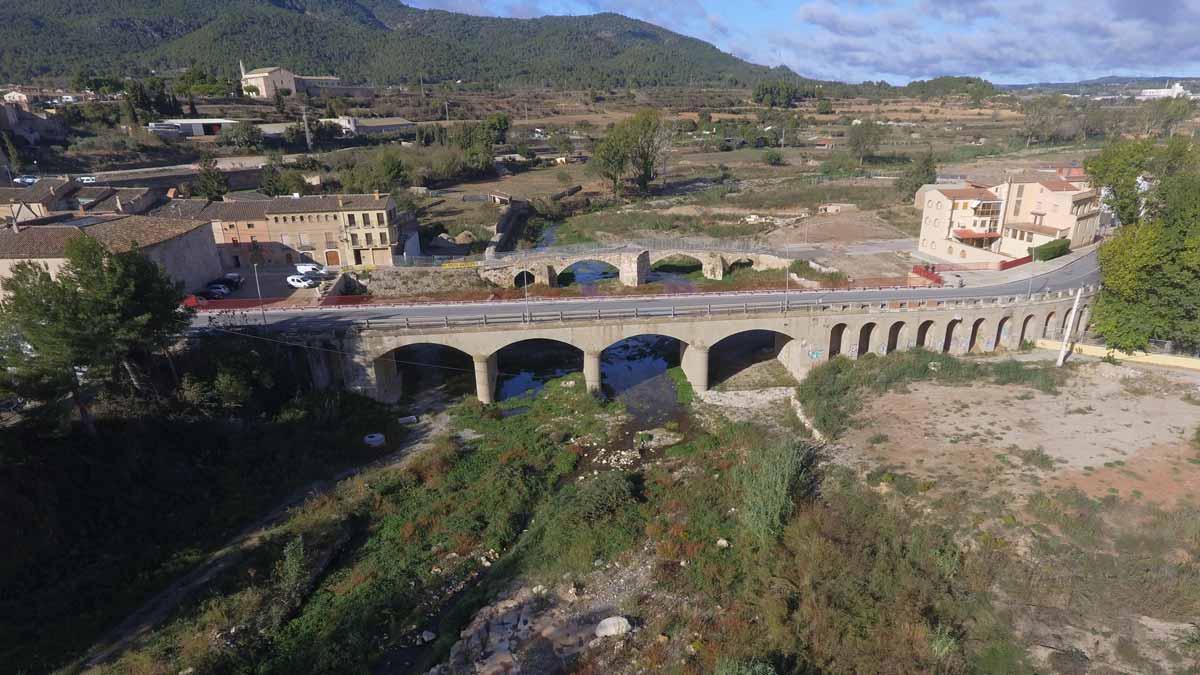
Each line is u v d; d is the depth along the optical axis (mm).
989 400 56688
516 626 37281
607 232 124500
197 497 46656
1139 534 38594
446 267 86938
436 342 61625
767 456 49812
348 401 61469
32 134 136125
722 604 38406
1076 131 196500
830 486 47000
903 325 66625
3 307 44031
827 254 97188
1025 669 32781
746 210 132250
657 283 89438
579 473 53781
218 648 34562
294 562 39812
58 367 41750
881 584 37781
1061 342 67750
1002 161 165875
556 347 78125
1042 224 89188
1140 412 52781
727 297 70875
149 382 52219
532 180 169125
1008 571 37656
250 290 77875
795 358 67562
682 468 53375
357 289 83750
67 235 62344
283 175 125500
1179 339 59719
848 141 189750
